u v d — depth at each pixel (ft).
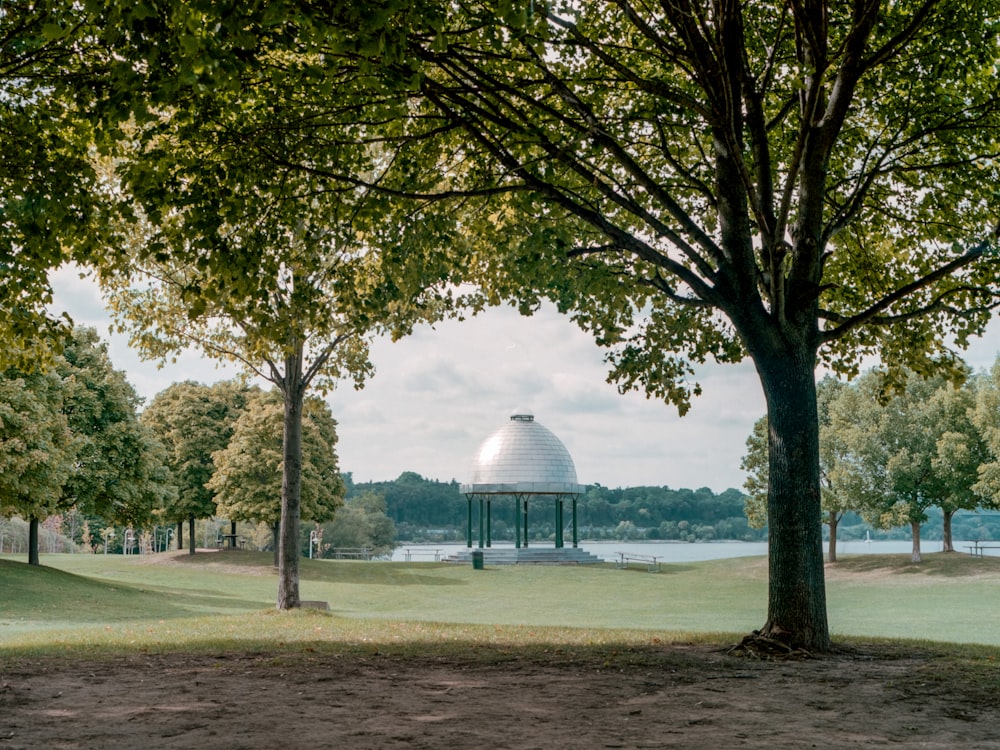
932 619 102.68
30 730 24.50
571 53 45.78
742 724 25.94
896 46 45.55
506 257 55.47
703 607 128.26
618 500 536.83
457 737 23.61
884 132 56.24
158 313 81.87
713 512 521.65
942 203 59.72
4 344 54.75
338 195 49.24
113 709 27.81
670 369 60.95
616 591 162.30
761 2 53.88
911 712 28.22
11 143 45.24
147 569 187.93
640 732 24.57
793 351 47.03
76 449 136.36
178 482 224.12
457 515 520.83
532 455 253.44
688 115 50.44
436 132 45.47
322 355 85.71
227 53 29.12
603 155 54.29
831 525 213.25
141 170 43.57
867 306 62.59
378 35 29.91
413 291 51.26
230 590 147.64
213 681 34.12
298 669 37.81
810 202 47.75
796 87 52.16
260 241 46.60
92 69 41.75
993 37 49.88
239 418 214.28
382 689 32.12
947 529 205.77
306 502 206.59
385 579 184.34
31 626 81.97
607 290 52.31
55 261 47.37
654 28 50.08
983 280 55.83
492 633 57.67
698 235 47.50
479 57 44.11
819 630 44.93
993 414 169.58
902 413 189.26
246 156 44.68
